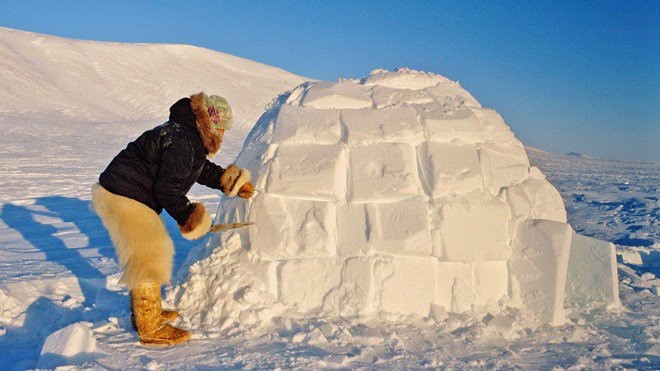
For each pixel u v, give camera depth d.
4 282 5.40
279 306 4.32
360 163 4.56
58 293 5.22
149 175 3.88
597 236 10.16
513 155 5.07
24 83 45.28
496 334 4.11
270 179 4.59
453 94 5.48
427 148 4.62
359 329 4.05
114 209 3.81
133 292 3.87
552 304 4.37
